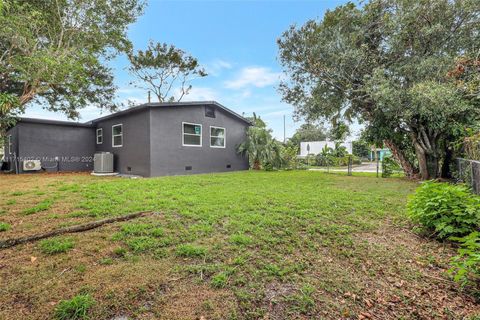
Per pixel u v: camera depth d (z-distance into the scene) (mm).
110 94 12938
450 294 1962
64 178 8375
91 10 7965
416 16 7195
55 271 2123
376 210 4227
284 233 3092
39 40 6867
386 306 1818
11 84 8844
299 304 1801
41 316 1589
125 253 2479
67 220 3434
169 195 5164
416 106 7012
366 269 2312
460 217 2887
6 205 4238
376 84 7543
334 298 1887
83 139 12617
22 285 1910
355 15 8344
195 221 3508
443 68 6934
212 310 1709
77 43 7754
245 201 4703
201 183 7098
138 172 9828
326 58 8641
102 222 3287
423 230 3201
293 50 9266
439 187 3355
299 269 2266
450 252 2672
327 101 9656
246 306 1761
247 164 13812
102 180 7695
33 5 7074
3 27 5250
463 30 7262
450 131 7566
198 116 11086
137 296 1816
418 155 8617
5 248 2537
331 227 3328
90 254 2441
